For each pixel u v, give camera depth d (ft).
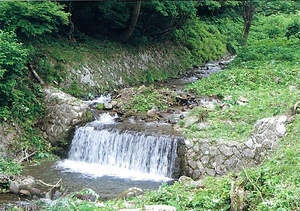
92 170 41.19
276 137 36.81
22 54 44.29
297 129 35.40
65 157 44.78
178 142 39.58
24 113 46.32
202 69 82.43
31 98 47.88
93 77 59.11
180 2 74.79
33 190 35.29
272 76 58.90
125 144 42.16
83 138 44.57
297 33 86.48
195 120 43.65
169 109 50.52
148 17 75.00
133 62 68.95
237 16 119.65
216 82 59.31
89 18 68.39
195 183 30.78
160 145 40.29
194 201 26.76
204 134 40.19
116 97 54.19
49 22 53.83
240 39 100.07
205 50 91.76
